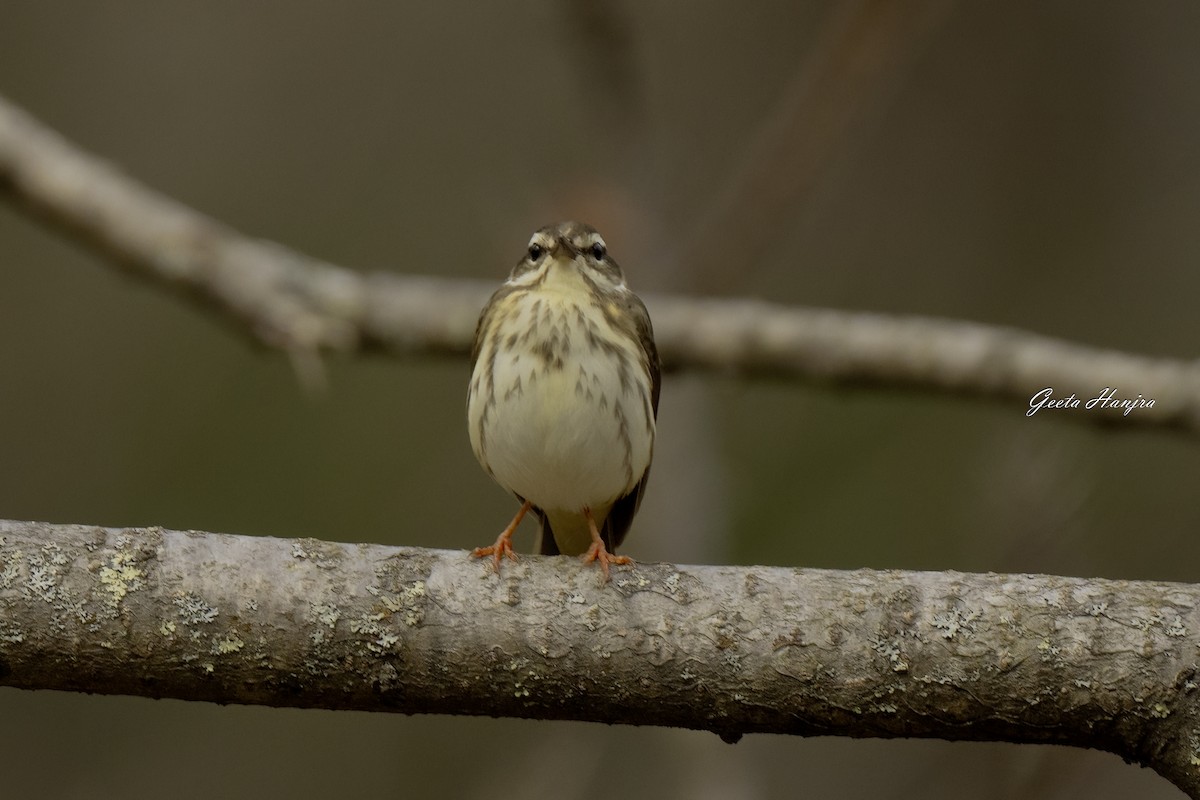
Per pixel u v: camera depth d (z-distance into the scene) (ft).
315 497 47.73
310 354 35.91
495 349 28.50
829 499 46.65
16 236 50.37
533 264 30.19
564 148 51.65
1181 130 51.42
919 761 40.98
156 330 49.60
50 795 43.68
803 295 50.49
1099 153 51.60
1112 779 36.22
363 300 36.50
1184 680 20.25
